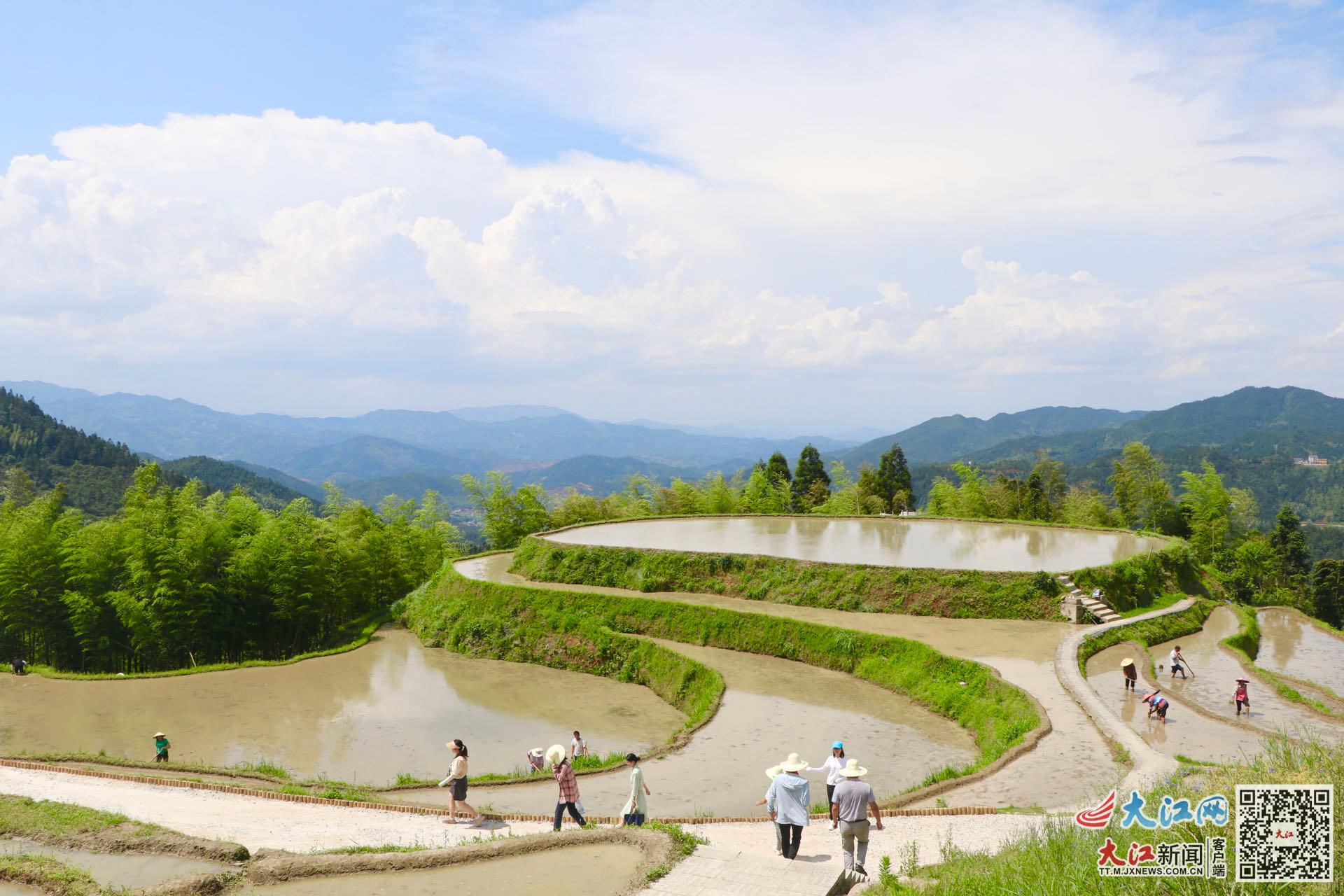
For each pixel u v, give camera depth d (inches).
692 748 1091.9
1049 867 431.5
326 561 2126.0
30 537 1948.8
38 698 1469.0
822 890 505.0
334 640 2117.4
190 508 2247.8
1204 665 1327.5
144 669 1916.8
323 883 560.7
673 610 1667.1
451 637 1822.1
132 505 2239.2
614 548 1935.3
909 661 1330.0
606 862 566.3
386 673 1622.8
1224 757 890.7
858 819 545.6
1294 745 527.2
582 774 1024.9
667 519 2559.1
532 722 1312.7
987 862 497.0
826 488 3786.9
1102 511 3157.0
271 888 561.0
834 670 1421.0
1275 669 1439.5
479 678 1581.0
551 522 3233.3
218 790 932.0
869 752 1051.3
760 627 1555.1
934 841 653.3
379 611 2297.0
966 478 3403.1
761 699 1280.8
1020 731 995.3
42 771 1013.8
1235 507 3329.2
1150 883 375.6
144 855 634.8
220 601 1895.9
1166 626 1526.8
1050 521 3376.0
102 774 992.2
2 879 583.2
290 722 1325.0
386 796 968.3
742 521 2529.5
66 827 677.9
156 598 1798.7
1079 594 1536.7
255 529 2178.9
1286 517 3649.1
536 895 518.3
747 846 671.1
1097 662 1296.8
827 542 2079.2
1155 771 822.5
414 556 2578.7
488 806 917.8
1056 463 3956.7
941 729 1136.8
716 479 3420.3
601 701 1421.0
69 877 577.3
